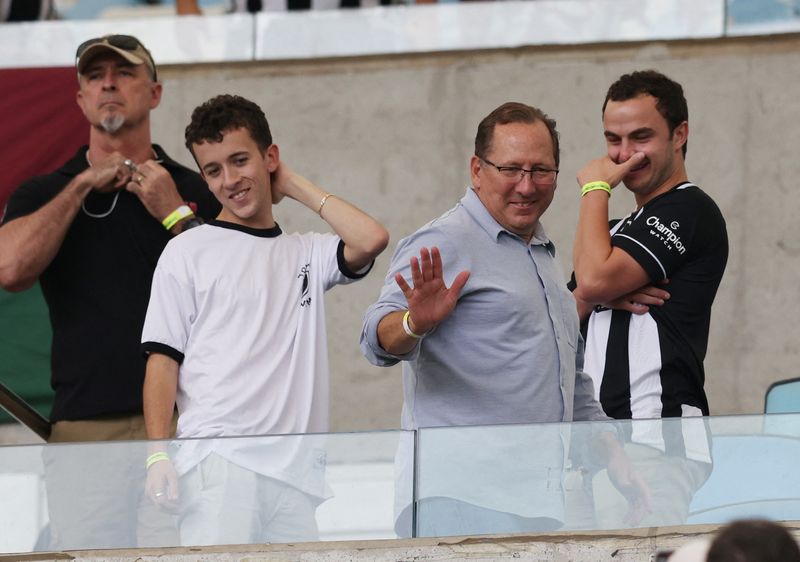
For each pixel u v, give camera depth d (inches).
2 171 841.5
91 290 554.3
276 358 474.3
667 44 875.4
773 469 424.5
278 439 424.2
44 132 848.3
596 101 874.8
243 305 476.1
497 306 435.8
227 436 428.1
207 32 890.7
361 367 870.4
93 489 421.7
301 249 494.9
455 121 885.2
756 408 853.2
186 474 422.6
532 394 438.3
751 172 865.5
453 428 422.6
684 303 505.4
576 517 420.5
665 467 422.9
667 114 518.9
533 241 453.4
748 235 862.5
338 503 421.1
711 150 866.8
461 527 419.2
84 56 583.5
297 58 894.4
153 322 476.7
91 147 594.6
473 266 439.2
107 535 420.5
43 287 561.3
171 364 473.7
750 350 856.9
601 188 514.9
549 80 879.1
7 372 803.4
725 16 871.7
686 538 420.5
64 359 551.8
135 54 588.4
